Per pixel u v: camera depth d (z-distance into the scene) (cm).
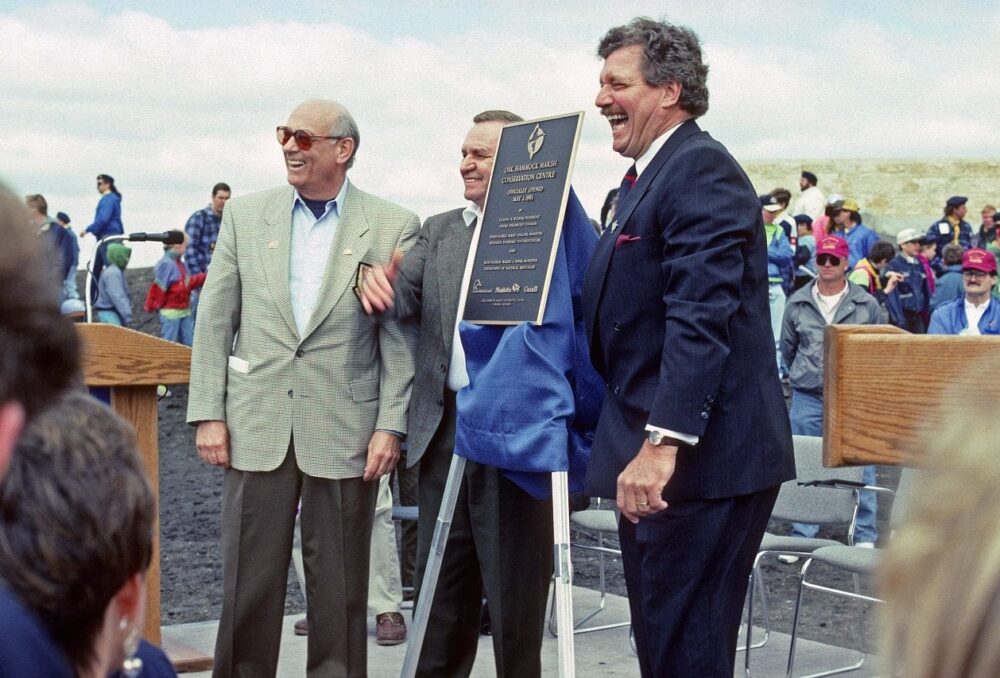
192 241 1574
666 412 290
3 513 113
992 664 63
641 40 314
